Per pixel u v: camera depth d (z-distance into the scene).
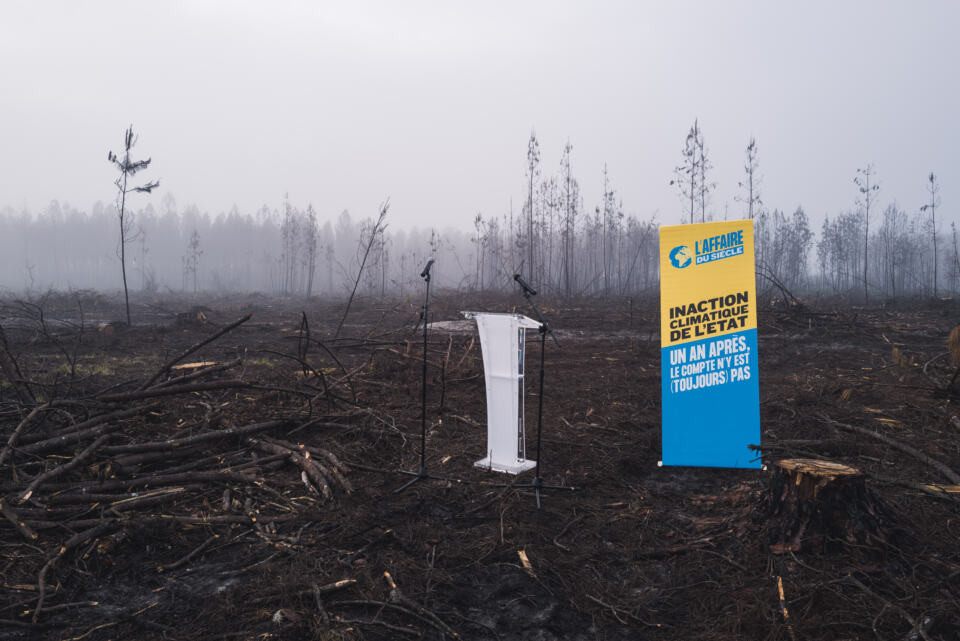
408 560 3.46
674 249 5.44
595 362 11.72
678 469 5.39
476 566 3.45
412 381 8.80
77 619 2.85
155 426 5.61
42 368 9.85
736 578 3.26
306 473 4.83
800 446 5.68
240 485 4.61
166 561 3.48
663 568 3.46
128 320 17.91
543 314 22.38
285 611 2.85
